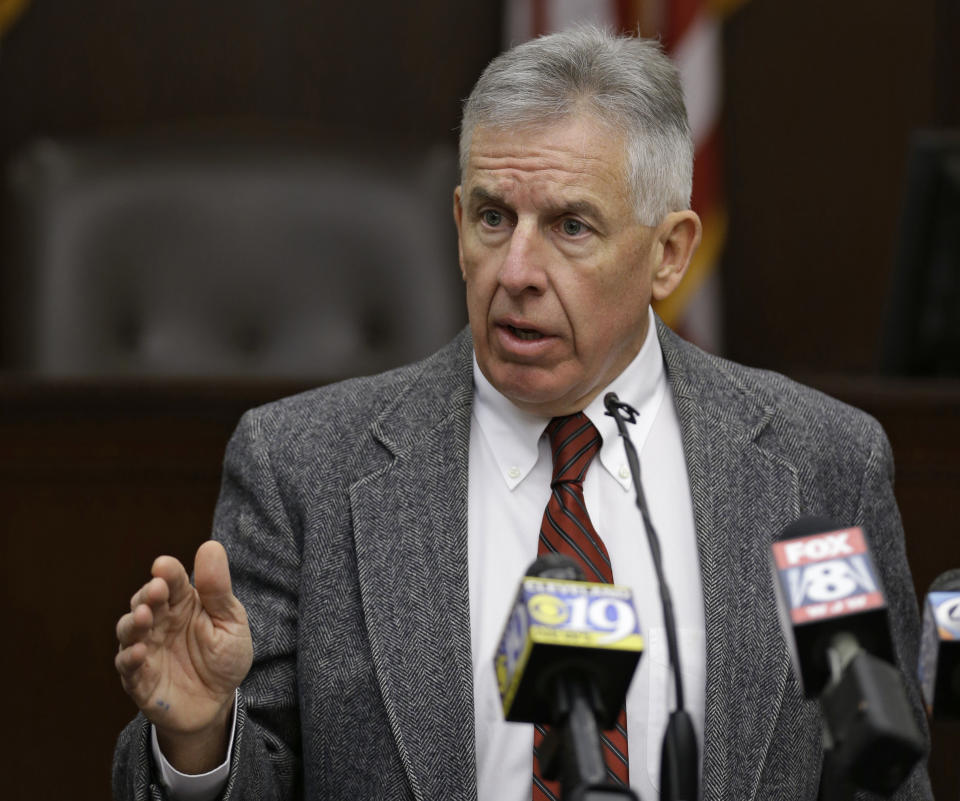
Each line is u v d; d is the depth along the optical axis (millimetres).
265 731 7098
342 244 14117
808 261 17859
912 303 12211
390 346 13961
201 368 13680
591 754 4504
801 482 7348
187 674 6105
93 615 10039
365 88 17453
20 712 9930
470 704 6781
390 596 6980
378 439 7410
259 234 14047
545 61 6844
